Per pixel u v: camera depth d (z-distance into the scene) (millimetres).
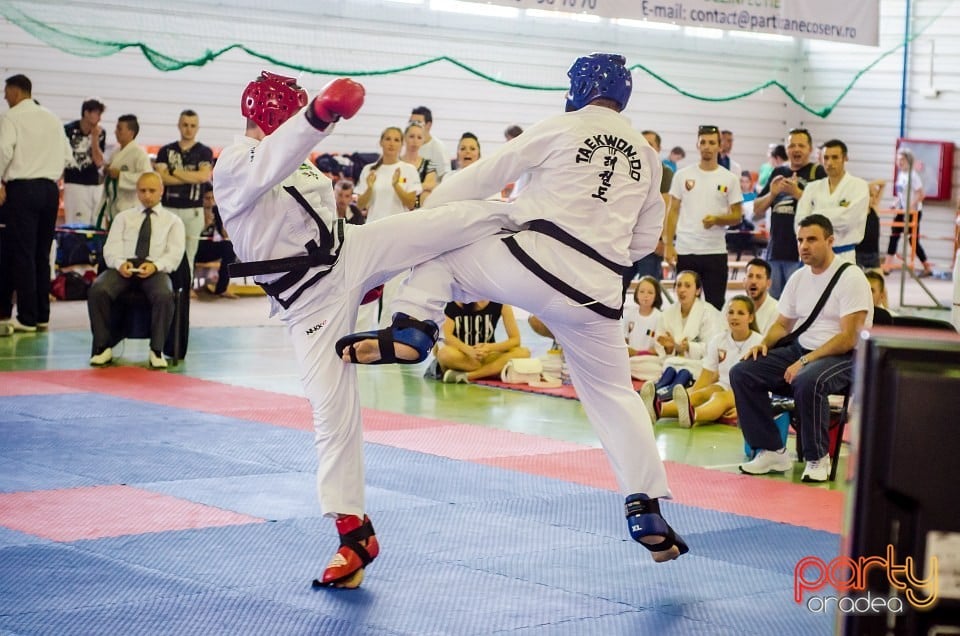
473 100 17344
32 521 4777
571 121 3977
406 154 10406
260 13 11953
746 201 15867
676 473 6156
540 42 13938
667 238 9781
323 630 3615
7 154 10336
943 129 19875
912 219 18141
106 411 7285
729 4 10250
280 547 4512
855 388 1649
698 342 8227
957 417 1548
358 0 12539
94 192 13031
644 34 15578
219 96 15391
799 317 6320
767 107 20266
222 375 8922
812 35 10742
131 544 4484
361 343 3865
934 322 3125
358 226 4012
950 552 1562
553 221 3906
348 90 3520
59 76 14398
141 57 14836
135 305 9195
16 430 6625
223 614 3729
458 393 8602
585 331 4066
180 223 9312
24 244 10570
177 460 6023
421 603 3910
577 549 4625
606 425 4215
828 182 8945
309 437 6715
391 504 5254
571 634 3660
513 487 5664
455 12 13219
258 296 14578
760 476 6160
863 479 1592
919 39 19875
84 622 3605
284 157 3629
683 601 4012
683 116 19453
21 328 10750
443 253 3988
